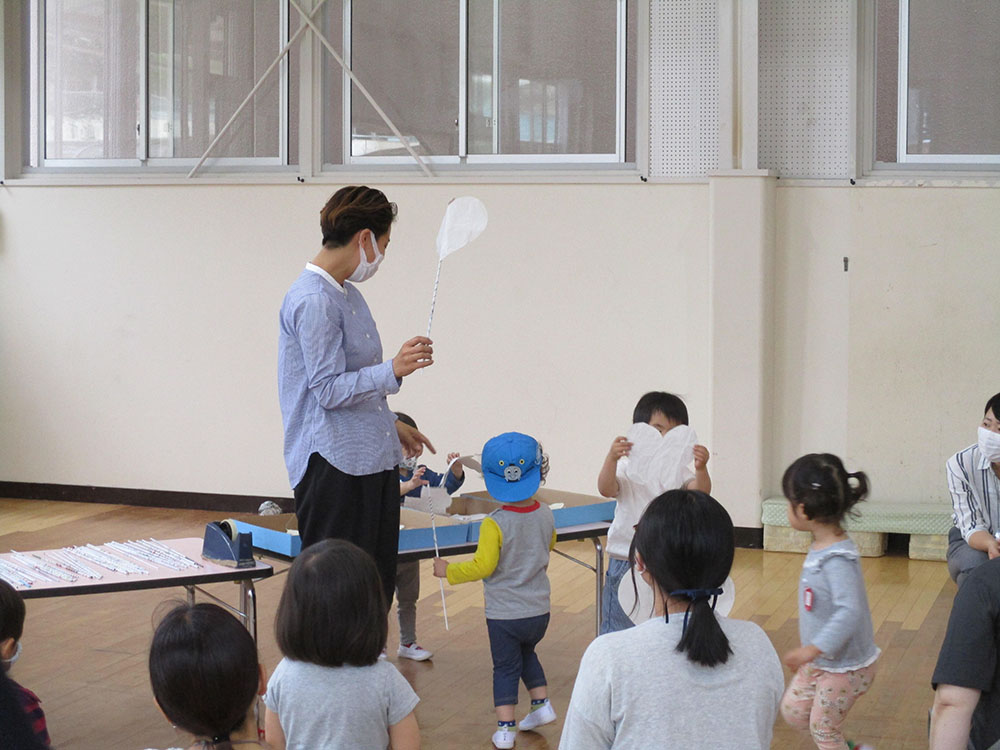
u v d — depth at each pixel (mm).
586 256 6656
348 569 1990
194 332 7352
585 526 4012
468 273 6855
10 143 7625
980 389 6207
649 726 1625
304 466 2988
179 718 1725
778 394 6469
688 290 6504
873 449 6363
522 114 6781
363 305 3158
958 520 3691
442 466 6957
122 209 7422
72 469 7641
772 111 6395
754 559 6090
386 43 6957
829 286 6371
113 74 7449
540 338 6762
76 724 3592
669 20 6453
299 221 7109
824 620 2715
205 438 7375
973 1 6180
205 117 7312
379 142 7027
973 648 1889
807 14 6305
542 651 4438
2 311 7691
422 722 3645
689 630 1641
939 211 6203
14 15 7535
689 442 3381
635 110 6598
